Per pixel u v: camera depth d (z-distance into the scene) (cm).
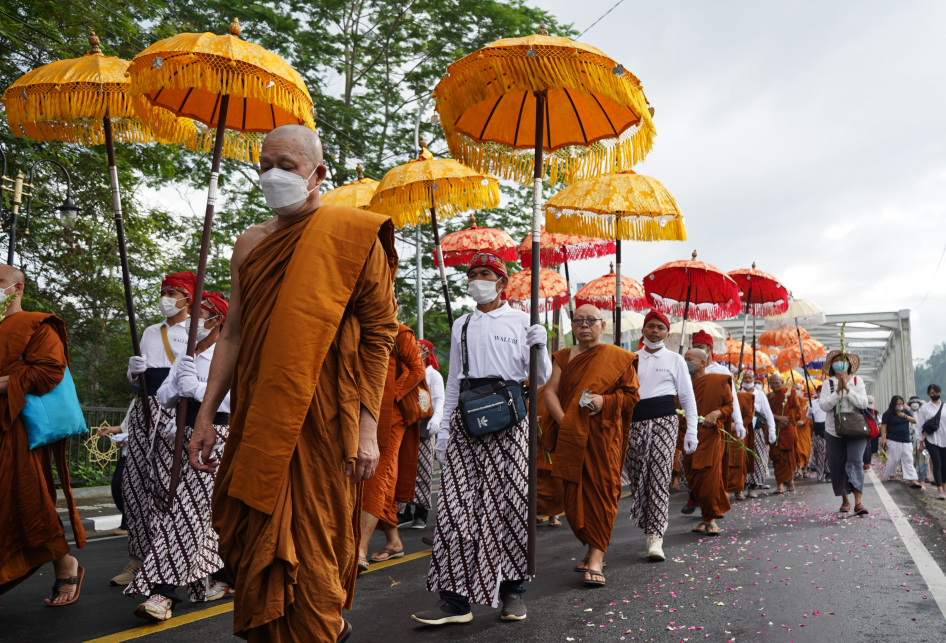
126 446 504
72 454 1166
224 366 283
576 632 397
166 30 1358
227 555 250
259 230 283
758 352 1692
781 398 1259
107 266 1412
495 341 438
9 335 427
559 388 556
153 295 1491
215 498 254
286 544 236
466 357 443
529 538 413
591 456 521
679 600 462
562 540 702
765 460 1197
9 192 1084
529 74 402
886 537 703
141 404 490
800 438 1499
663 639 384
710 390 763
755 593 479
